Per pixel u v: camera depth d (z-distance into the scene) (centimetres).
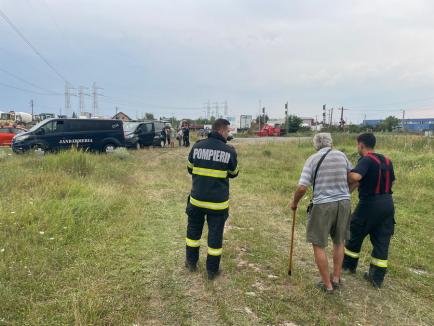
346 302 368
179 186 930
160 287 379
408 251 519
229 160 393
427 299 385
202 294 368
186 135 2456
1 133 2225
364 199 407
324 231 376
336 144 2150
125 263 430
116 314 321
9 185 752
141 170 1195
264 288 388
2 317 306
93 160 1154
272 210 723
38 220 541
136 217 606
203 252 481
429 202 812
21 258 417
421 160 1270
